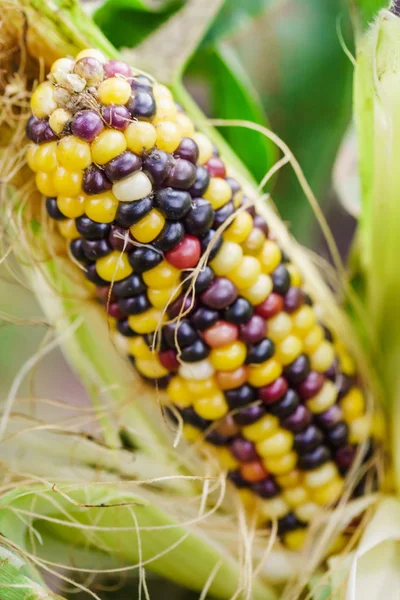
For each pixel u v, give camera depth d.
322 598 0.40
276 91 0.46
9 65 0.37
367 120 0.38
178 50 0.40
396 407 0.42
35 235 0.39
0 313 0.40
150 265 0.36
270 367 0.38
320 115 0.46
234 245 0.37
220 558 0.40
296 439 0.40
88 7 0.42
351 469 0.41
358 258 0.43
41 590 0.36
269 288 0.37
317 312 0.41
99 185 0.35
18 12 0.37
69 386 0.51
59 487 0.38
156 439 0.42
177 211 0.35
